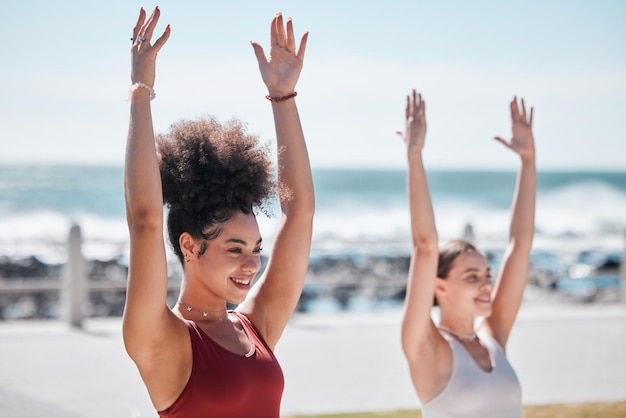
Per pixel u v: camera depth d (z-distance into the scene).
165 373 2.91
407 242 13.37
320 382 8.88
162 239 2.87
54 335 11.20
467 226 12.91
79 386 8.65
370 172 85.56
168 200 3.11
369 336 11.36
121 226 42.69
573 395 8.45
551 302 16.11
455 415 4.36
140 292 2.81
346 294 16.47
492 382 4.43
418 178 4.53
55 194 55.28
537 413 7.72
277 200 3.32
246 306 3.42
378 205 56.81
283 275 3.52
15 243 11.53
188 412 2.92
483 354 4.57
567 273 18.03
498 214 53.94
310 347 10.64
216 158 3.12
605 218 53.47
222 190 3.08
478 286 4.60
